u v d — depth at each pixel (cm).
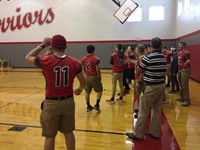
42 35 1714
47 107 250
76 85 947
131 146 354
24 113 536
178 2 1430
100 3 1620
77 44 1675
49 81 248
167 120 487
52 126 254
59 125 266
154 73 346
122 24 1600
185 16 1215
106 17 1619
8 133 409
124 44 1609
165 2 1530
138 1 1568
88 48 525
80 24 1658
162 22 1547
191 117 507
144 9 1564
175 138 388
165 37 1553
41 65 245
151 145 358
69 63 251
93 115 521
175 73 754
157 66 344
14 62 1775
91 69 529
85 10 1644
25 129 429
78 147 351
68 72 249
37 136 395
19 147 351
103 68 1658
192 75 1092
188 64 591
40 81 1081
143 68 352
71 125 266
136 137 379
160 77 350
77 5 1650
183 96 620
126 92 774
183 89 608
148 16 1562
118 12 1569
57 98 249
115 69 623
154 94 355
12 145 358
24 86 934
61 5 1672
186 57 593
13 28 1750
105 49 1639
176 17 1494
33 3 1705
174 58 751
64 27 1681
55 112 250
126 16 1560
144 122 374
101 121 478
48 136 257
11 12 1741
